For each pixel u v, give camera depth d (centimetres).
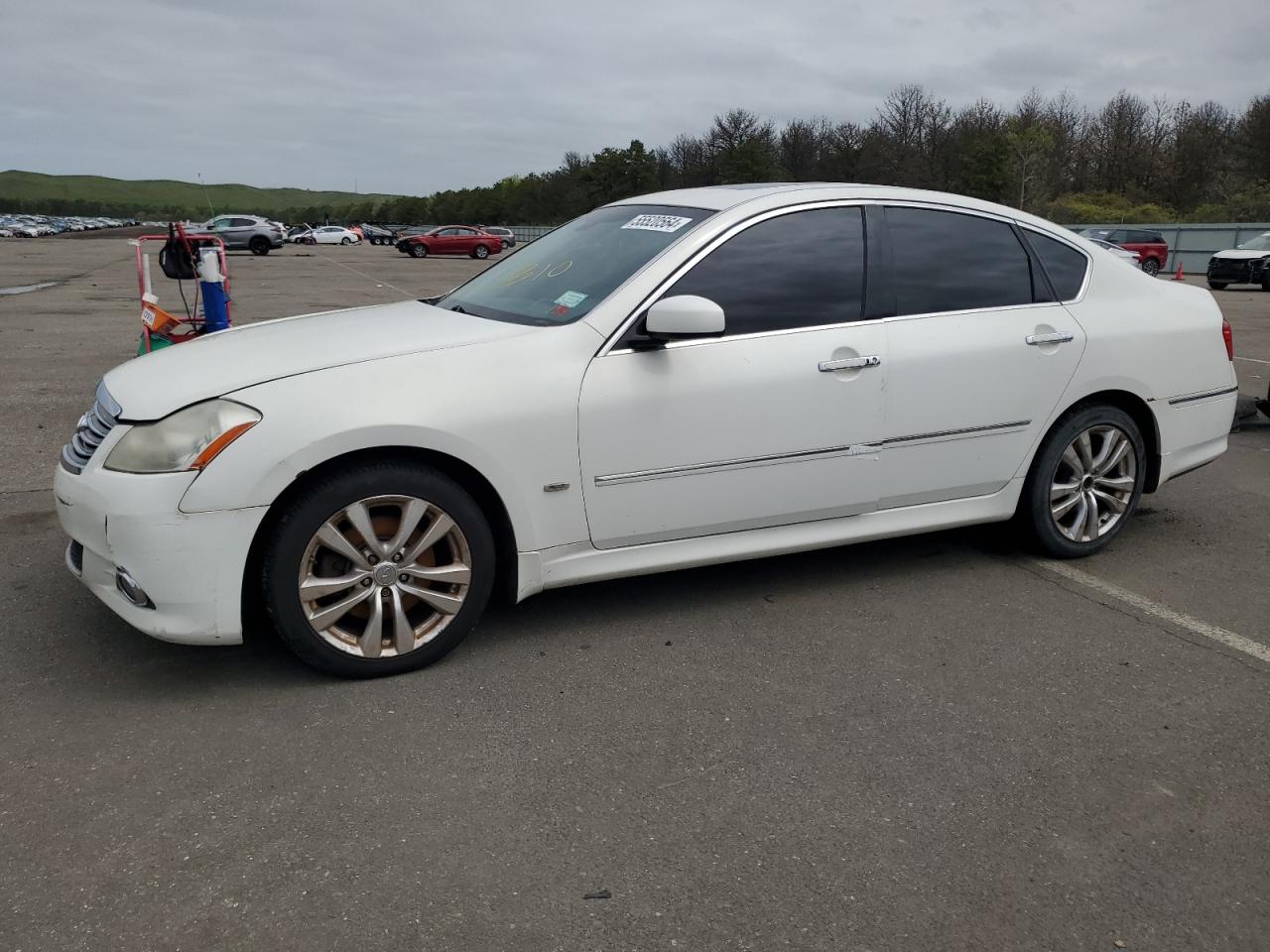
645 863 242
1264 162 5362
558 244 432
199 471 296
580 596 405
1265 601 411
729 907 227
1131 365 441
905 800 269
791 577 429
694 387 355
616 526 355
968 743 299
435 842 247
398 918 221
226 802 261
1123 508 458
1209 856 249
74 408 770
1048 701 325
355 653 323
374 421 308
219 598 303
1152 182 6444
